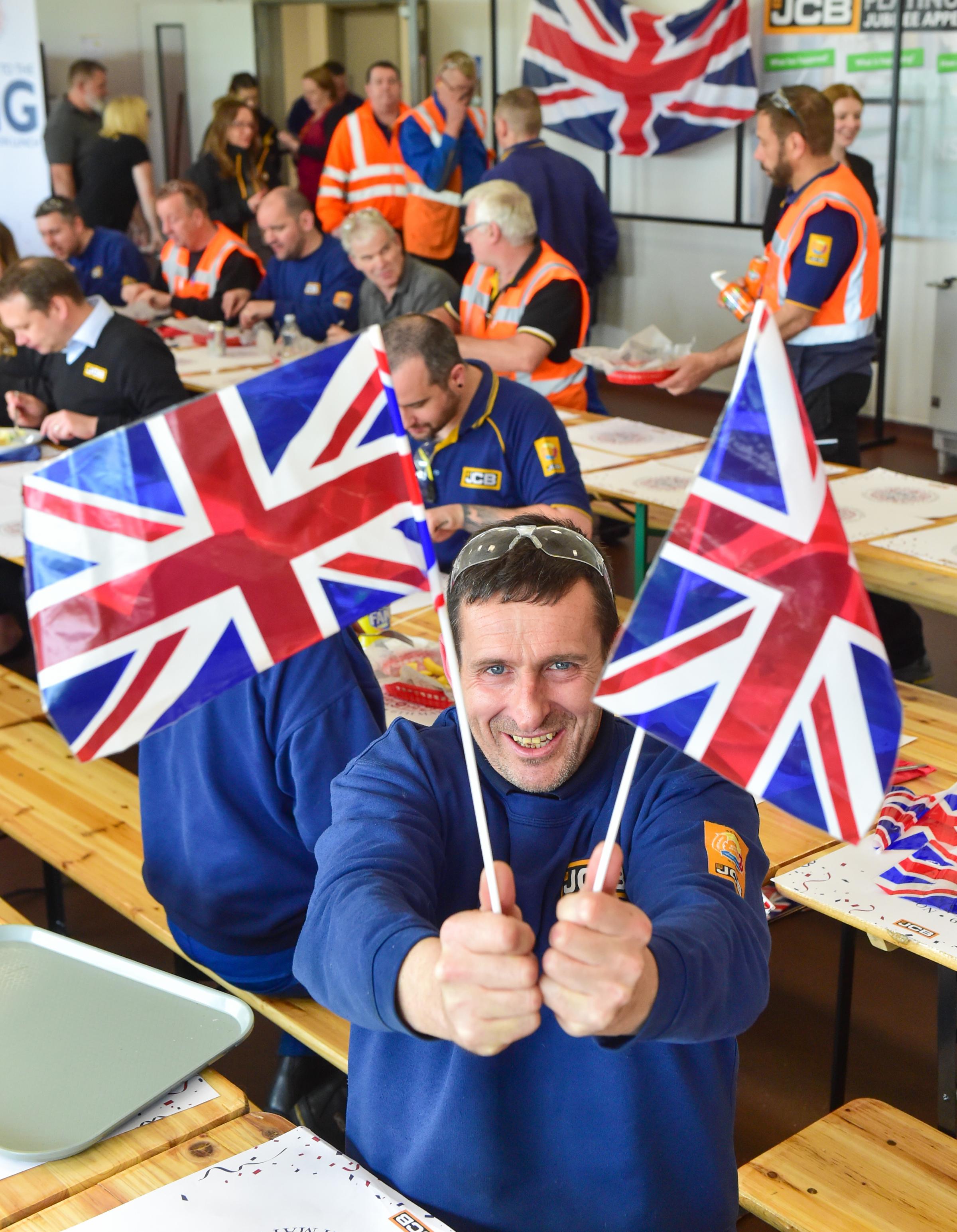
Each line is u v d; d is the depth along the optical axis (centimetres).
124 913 222
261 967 194
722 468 101
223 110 780
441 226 707
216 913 191
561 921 87
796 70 696
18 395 436
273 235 558
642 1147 119
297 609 111
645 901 115
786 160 395
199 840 190
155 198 828
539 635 115
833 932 300
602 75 755
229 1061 257
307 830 180
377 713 190
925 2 627
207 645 110
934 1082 247
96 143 812
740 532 101
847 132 579
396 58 899
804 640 102
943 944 165
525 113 629
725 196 745
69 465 108
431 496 304
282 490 110
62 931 291
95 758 109
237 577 111
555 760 121
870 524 322
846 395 405
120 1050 142
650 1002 94
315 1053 208
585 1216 121
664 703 101
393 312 483
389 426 111
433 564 107
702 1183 122
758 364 100
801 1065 253
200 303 607
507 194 399
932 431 688
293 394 110
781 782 103
